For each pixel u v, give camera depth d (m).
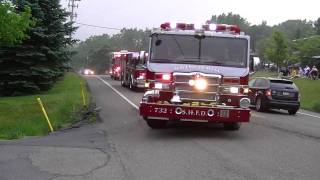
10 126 18.22
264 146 12.88
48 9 30.67
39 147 12.38
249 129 16.25
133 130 15.59
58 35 30.73
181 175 9.49
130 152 11.79
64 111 20.86
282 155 11.66
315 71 55.06
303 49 84.06
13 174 9.45
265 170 9.98
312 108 30.11
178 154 11.55
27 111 21.58
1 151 11.73
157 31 14.45
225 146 12.72
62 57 31.62
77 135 14.66
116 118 19.02
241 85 14.23
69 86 36.53
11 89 30.39
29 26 26.98
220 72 14.22
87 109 22.00
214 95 14.15
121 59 42.75
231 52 14.38
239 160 10.93
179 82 14.15
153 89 14.28
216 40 14.41
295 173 9.75
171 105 13.59
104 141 13.41
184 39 14.41
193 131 15.34
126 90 36.19
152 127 15.85
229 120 13.58
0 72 29.56
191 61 14.31
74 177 9.30
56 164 10.38
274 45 74.12
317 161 11.02
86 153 11.62
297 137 14.77
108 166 10.24
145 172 9.73
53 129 17.19
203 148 12.38
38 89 30.38
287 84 24.53
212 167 10.18
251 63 14.56
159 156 11.30
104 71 142.88
